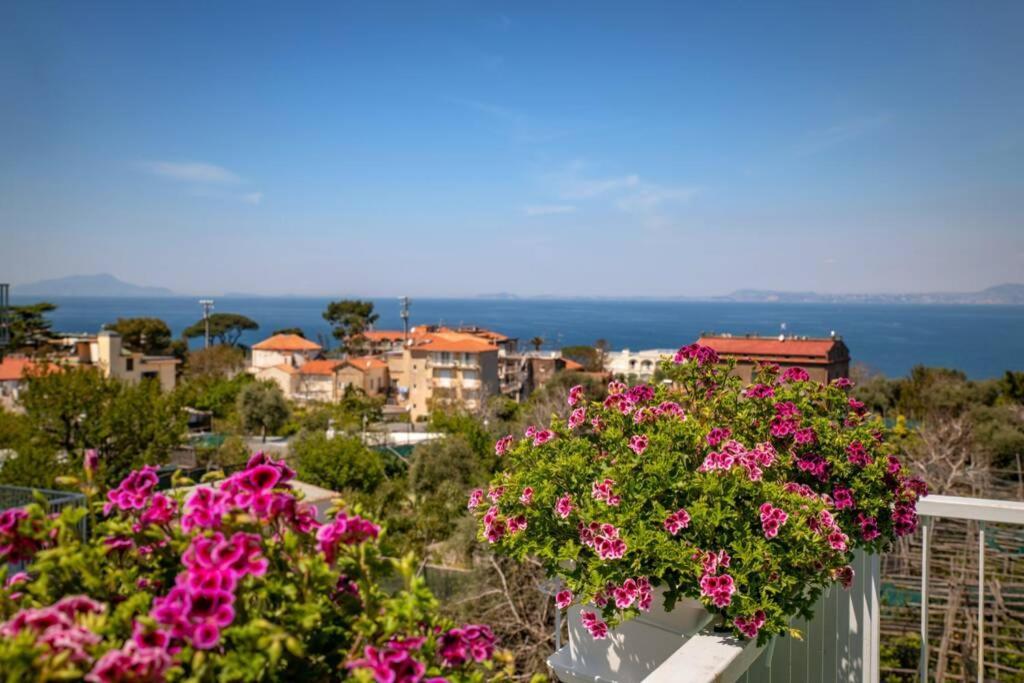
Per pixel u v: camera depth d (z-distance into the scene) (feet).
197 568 4.00
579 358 237.04
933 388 97.35
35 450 74.64
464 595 34.27
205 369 225.35
